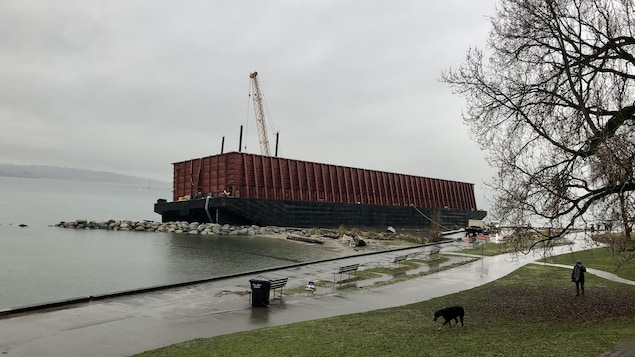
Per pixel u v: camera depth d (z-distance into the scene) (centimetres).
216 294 1862
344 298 1845
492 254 3925
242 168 6009
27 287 2056
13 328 1258
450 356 903
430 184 9594
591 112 1353
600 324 1188
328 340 1084
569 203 1299
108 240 4472
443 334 1144
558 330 1135
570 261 3328
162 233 5497
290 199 6525
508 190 1386
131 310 1525
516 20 1566
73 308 1529
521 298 1791
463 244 5175
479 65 1647
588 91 1408
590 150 1276
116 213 10806
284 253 3666
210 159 6338
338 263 3100
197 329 1295
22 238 4353
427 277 2523
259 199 5966
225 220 6066
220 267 2811
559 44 1420
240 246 4116
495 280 2412
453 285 2247
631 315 1317
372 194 7988
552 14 1444
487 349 942
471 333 1143
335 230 6106
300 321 1404
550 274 2611
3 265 2677
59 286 2103
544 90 1442
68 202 14900
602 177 1209
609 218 1229
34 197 16788
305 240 4706
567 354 845
